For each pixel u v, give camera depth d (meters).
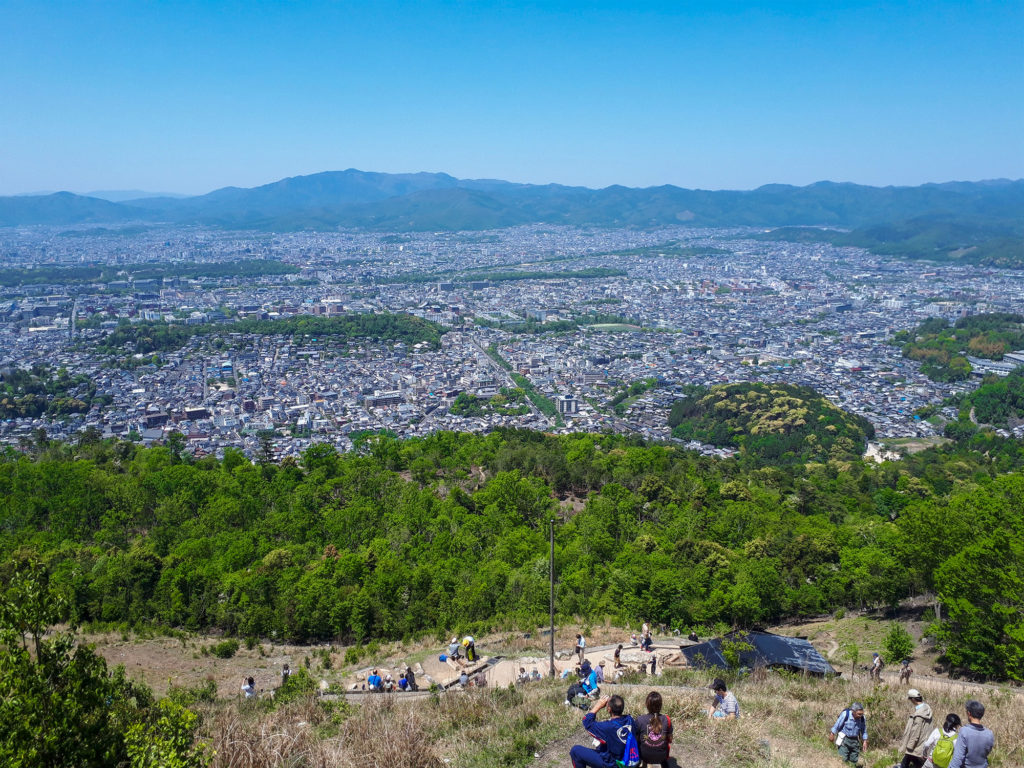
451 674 62.56
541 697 42.88
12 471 133.12
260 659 75.31
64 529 112.62
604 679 52.72
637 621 79.25
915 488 142.62
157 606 86.38
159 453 150.88
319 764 30.05
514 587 85.38
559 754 32.22
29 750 23.09
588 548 96.75
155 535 109.81
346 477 129.75
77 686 25.33
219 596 87.38
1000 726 37.75
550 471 137.00
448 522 107.38
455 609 81.94
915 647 68.94
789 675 53.72
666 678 51.75
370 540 104.25
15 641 24.77
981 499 76.50
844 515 128.62
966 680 59.28
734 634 61.97
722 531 104.19
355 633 79.31
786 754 32.31
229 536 105.00
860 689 47.78
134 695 33.47
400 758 30.81
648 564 88.12
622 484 130.88
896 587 79.19
